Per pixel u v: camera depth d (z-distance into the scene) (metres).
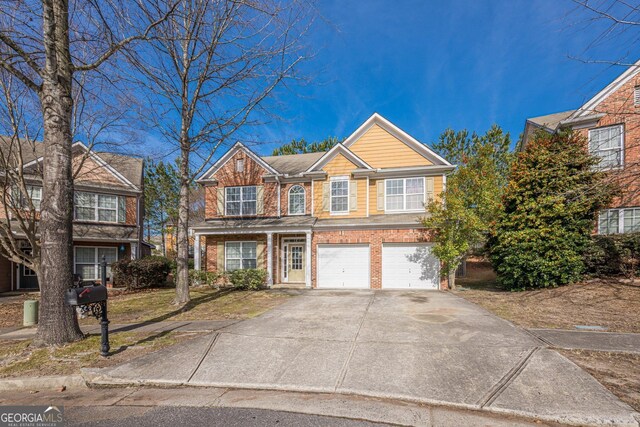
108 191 17.83
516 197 11.39
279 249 16.02
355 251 14.42
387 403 3.92
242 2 7.85
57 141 6.17
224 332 6.70
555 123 16.72
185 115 10.83
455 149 23.72
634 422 3.32
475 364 4.78
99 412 3.83
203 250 17.59
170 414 3.74
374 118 16.16
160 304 10.75
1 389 4.59
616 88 13.11
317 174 15.72
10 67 5.82
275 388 4.38
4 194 9.68
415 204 15.12
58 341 6.03
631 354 4.98
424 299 10.44
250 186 16.75
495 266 12.34
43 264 6.11
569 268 10.58
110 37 6.63
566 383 4.12
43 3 5.93
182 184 10.92
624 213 12.84
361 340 5.96
